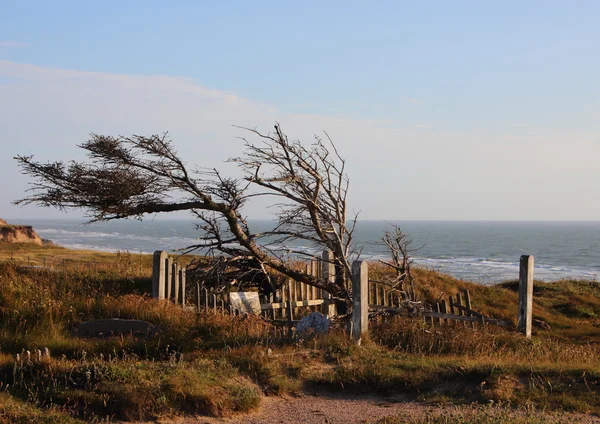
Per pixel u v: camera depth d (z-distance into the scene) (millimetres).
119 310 12516
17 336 11070
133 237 121438
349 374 9281
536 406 8180
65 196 13141
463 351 11656
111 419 7418
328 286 14984
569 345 14500
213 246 15109
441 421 7270
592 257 86500
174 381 8039
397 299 15859
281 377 9086
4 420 6723
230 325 11516
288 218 14539
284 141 13617
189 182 13391
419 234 167000
